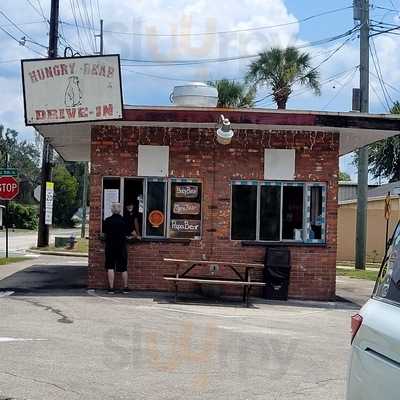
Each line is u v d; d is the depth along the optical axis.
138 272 14.75
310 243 14.91
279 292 14.40
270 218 14.93
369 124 14.11
